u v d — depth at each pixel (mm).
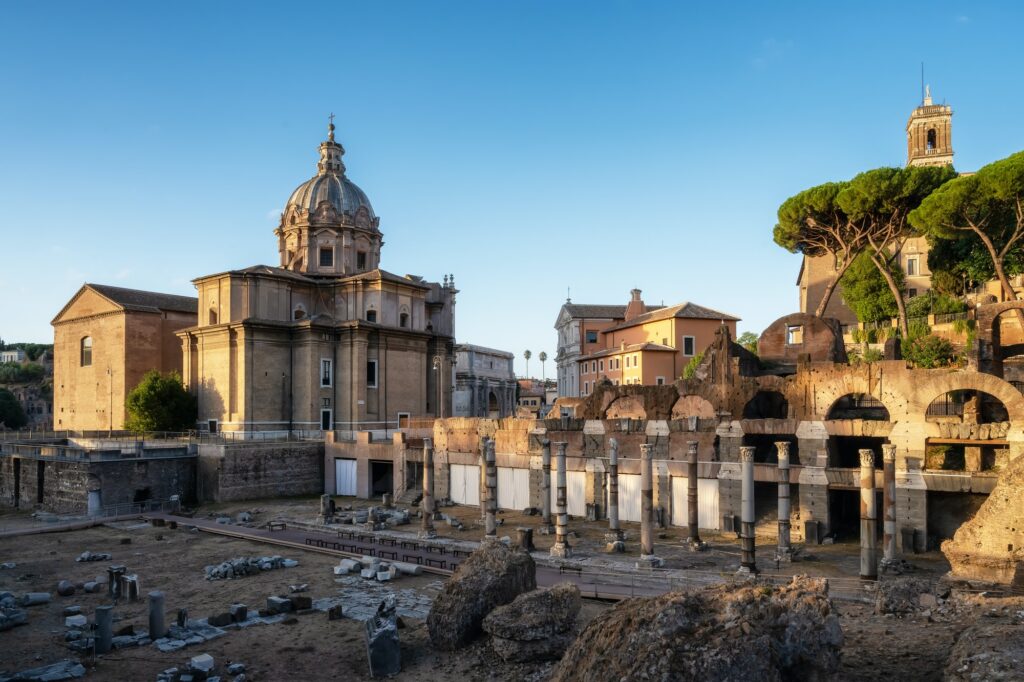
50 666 26562
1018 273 69000
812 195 70125
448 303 99562
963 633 20984
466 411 126188
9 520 64438
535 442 62438
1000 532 31391
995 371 49156
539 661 25328
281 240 94812
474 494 66625
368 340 82625
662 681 16344
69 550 49281
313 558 45781
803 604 18875
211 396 80625
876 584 33500
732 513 50719
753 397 54406
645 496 41656
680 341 101750
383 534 53250
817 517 47031
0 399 152750
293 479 74500
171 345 92312
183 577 41125
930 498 45000
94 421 91688
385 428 83312
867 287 79562
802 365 49531
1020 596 25844
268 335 79000
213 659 26562
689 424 53688
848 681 20625
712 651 16719
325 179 95250
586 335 125250
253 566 41750
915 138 110500
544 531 53875
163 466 69188
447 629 27609
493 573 28875
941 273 74938
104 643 28328
